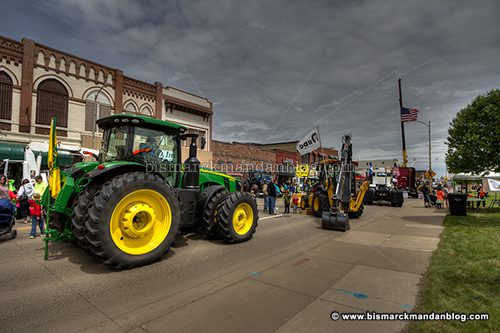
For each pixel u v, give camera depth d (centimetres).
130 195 424
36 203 638
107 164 459
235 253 521
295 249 558
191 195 554
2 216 582
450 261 461
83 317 280
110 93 1612
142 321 272
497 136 995
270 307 303
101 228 391
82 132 1495
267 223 907
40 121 1362
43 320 273
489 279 380
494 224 848
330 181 967
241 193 611
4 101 1266
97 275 397
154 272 413
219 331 255
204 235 647
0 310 293
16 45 1296
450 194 1116
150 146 535
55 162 456
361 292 345
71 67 1465
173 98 1938
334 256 509
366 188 1095
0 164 1184
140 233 430
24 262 450
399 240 646
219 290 350
